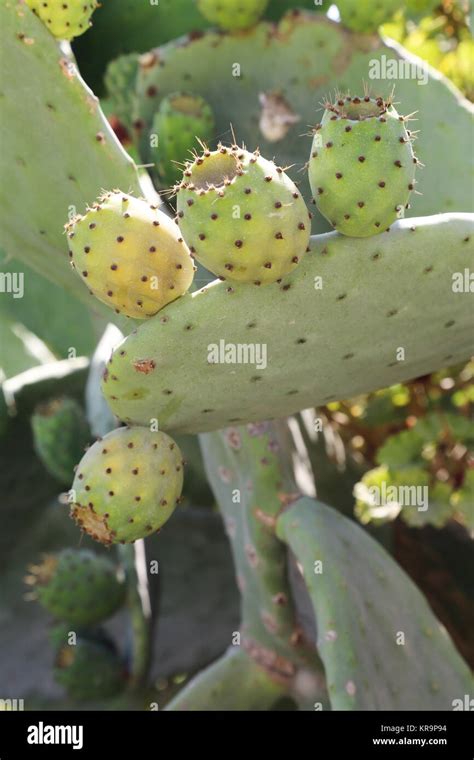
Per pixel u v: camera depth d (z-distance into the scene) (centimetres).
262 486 77
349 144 53
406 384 96
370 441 100
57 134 63
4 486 119
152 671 111
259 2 82
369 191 53
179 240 53
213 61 84
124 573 107
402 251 54
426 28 101
